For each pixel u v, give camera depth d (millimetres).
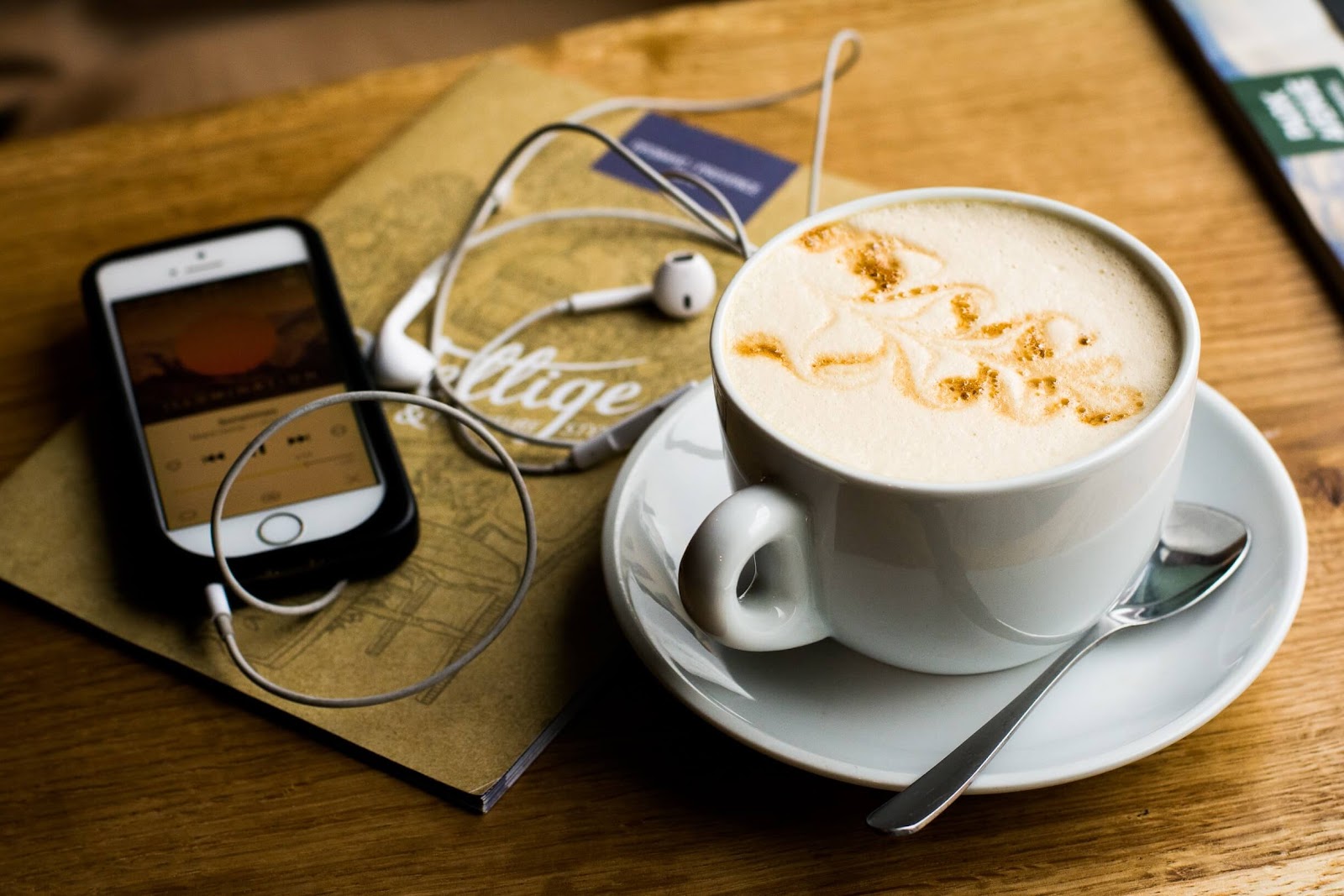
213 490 532
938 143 733
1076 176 699
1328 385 570
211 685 495
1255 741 443
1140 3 810
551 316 646
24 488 578
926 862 421
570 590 511
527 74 803
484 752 455
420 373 602
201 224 729
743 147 734
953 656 432
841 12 839
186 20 1740
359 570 519
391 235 699
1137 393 405
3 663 516
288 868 438
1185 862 413
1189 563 464
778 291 461
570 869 430
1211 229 657
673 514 507
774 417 414
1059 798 434
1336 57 729
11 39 1721
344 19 1715
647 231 693
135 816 458
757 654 460
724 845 431
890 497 375
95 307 603
